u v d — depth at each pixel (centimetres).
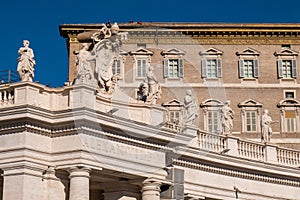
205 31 12050
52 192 5531
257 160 7256
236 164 7062
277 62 12238
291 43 12319
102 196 6275
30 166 5422
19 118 5403
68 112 5522
